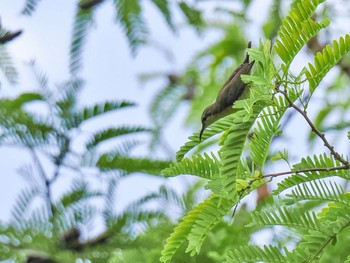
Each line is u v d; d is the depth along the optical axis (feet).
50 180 41.19
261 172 21.35
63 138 41.55
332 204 22.26
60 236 40.24
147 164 40.09
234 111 22.53
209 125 21.43
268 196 33.09
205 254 35.19
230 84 22.54
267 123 21.07
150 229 38.96
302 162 21.76
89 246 39.83
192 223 21.40
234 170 20.26
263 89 20.08
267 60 20.20
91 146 41.16
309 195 21.93
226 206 21.18
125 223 39.58
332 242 21.59
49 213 40.68
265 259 21.42
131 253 37.32
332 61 20.52
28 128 41.27
